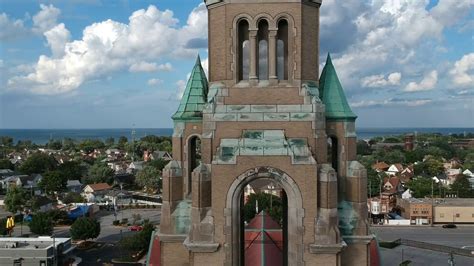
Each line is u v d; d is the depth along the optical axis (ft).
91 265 381.60
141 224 538.88
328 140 134.10
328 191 113.29
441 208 566.77
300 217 113.09
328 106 129.39
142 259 394.73
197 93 140.56
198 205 115.24
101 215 609.42
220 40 124.16
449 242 472.85
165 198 135.74
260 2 120.98
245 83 122.01
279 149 114.01
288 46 121.90
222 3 122.93
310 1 123.54
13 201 560.20
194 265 114.62
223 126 118.32
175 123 139.54
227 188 113.60
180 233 133.80
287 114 117.80
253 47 121.49
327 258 113.19
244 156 113.39
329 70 133.39
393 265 385.29
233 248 114.01
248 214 467.52
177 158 138.21
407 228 548.31
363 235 123.95
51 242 369.50
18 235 476.54
